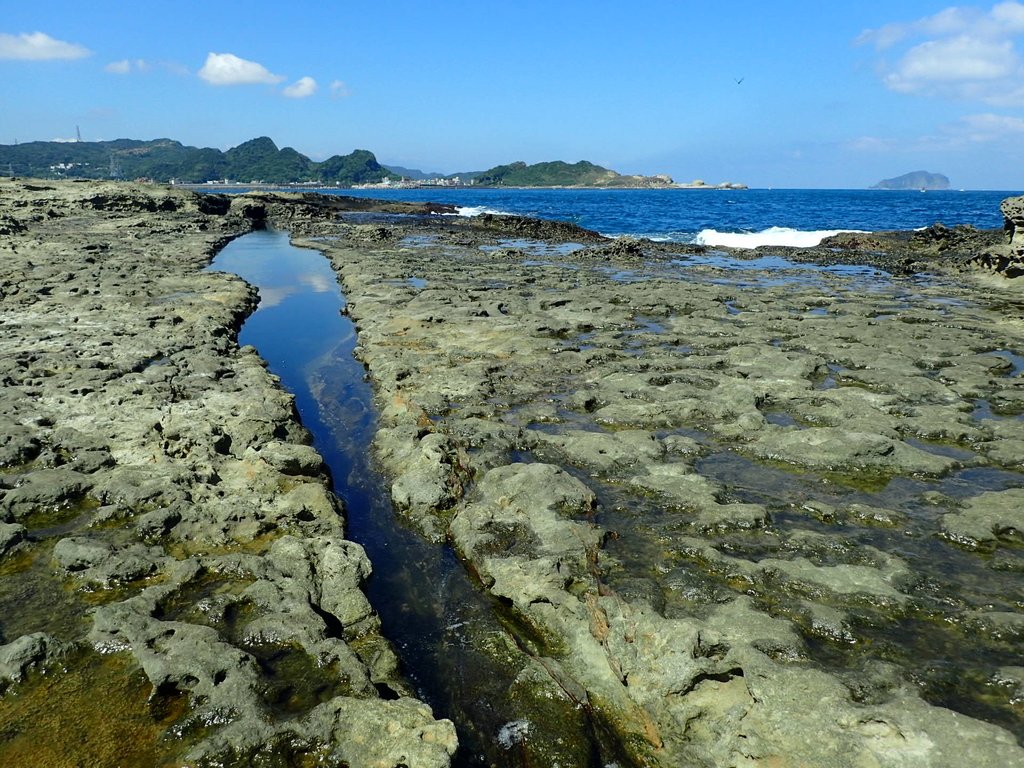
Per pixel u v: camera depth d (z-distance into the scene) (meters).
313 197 91.44
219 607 8.19
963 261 37.09
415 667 7.81
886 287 30.91
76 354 17.14
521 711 7.05
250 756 6.14
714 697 6.88
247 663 7.14
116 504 10.40
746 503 10.48
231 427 13.05
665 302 25.77
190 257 34.91
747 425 13.55
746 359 18.03
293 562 9.12
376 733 6.32
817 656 7.27
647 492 11.02
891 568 8.74
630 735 6.76
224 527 9.98
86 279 26.80
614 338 20.64
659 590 8.48
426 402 15.10
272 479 11.39
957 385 16.25
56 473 11.08
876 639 7.52
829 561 9.03
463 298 25.97
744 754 6.27
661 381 16.45
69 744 6.27
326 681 7.16
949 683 6.80
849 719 6.16
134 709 6.70
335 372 18.78
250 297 26.83
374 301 25.50
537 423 14.34
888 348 19.22
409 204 97.56
